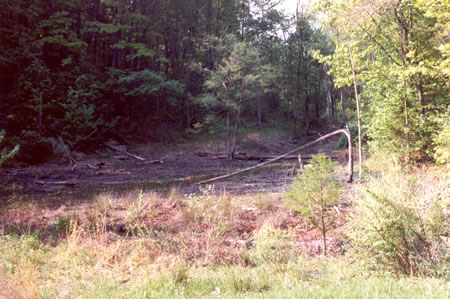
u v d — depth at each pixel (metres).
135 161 29.02
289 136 44.75
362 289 3.90
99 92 35.53
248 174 20.00
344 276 5.38
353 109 51.06
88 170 23.80
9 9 31.20
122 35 41.28
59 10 35.84
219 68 30.72
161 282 5.18
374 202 5.97
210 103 30.88
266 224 8.45
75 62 36.72
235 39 31.34
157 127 38.88
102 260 6.80
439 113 14.76
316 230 8.70
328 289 4.09
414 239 5.77
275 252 6.79
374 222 5.83
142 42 42.00
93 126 30.92
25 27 34.38
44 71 31.23
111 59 44.25
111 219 9.58
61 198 13.96
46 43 34.50
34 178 20.02
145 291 4.55
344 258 6.61
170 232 8.84
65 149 27.48
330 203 7.90
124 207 11.08
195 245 7.50
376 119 16.09
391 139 15.65
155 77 36.22
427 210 5.84
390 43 16.27
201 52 43.25
